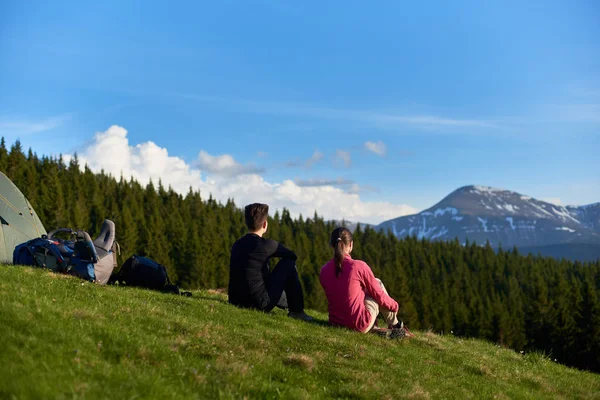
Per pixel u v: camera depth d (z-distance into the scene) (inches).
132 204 5467.5
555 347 3572.8
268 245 438.3
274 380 258.1
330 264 431.5
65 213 4279.0
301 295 452.8
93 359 220.1
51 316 264.8
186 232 4965.6
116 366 218.8
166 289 486.6
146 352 247.0
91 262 433.1
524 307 5674.2
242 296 439.5
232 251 447.8
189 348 277.3
